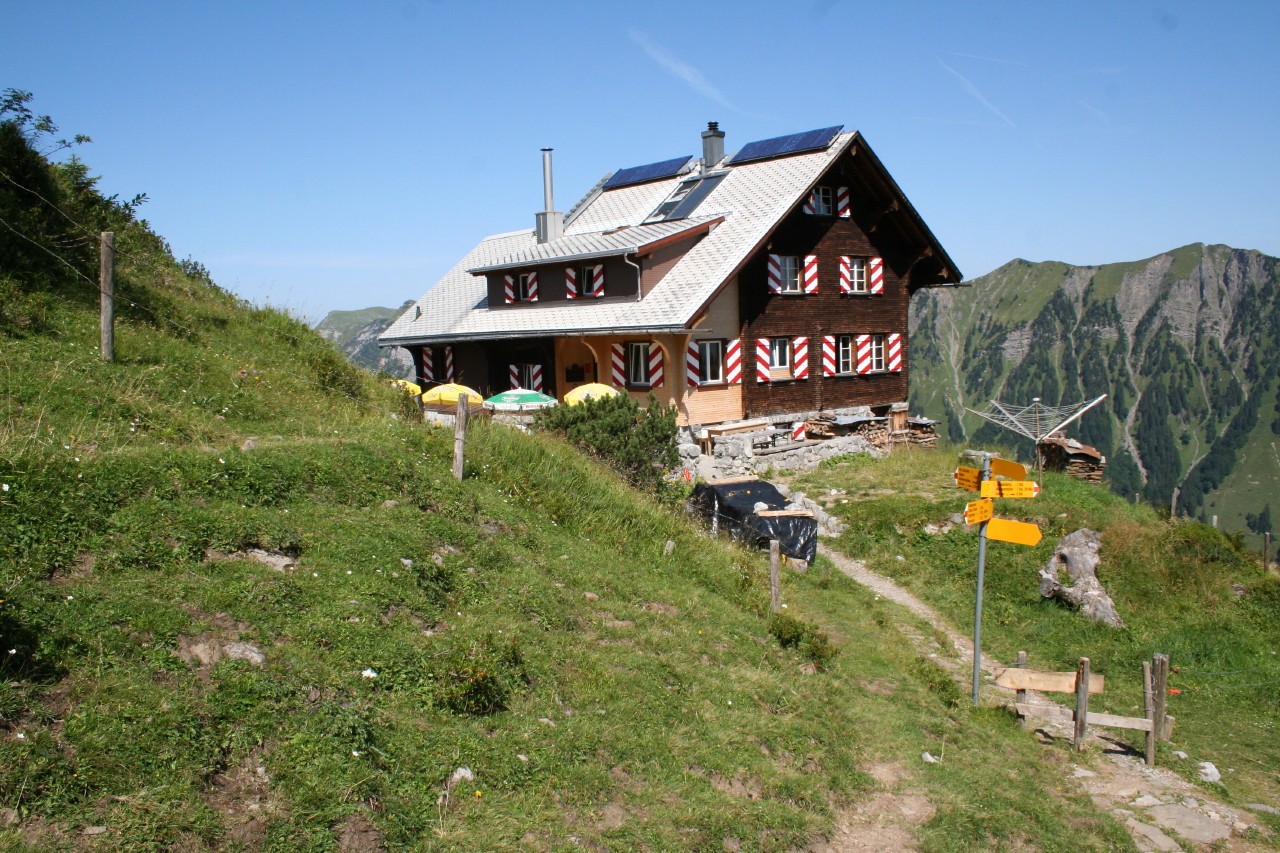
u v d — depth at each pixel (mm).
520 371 32250
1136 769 11445
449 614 9039
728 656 10852
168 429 11289
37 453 8578
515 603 9844
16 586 6719
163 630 6742
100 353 12977
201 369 14008
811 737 9508
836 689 11148
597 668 9039
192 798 5504
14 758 5234
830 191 31453
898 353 34031
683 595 12500
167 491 8875
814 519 19062
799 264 30609
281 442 11594
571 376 31094
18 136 16281
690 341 27453
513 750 7250
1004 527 12742
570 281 30578
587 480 15703
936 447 31078
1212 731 13555
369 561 9039
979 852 8234
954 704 12289
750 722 9211
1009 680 12008
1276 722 14141
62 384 11492
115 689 6023
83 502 8117
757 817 7629
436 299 38312
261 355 16328
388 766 6469
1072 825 9266
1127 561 18938
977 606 12836
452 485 12133
